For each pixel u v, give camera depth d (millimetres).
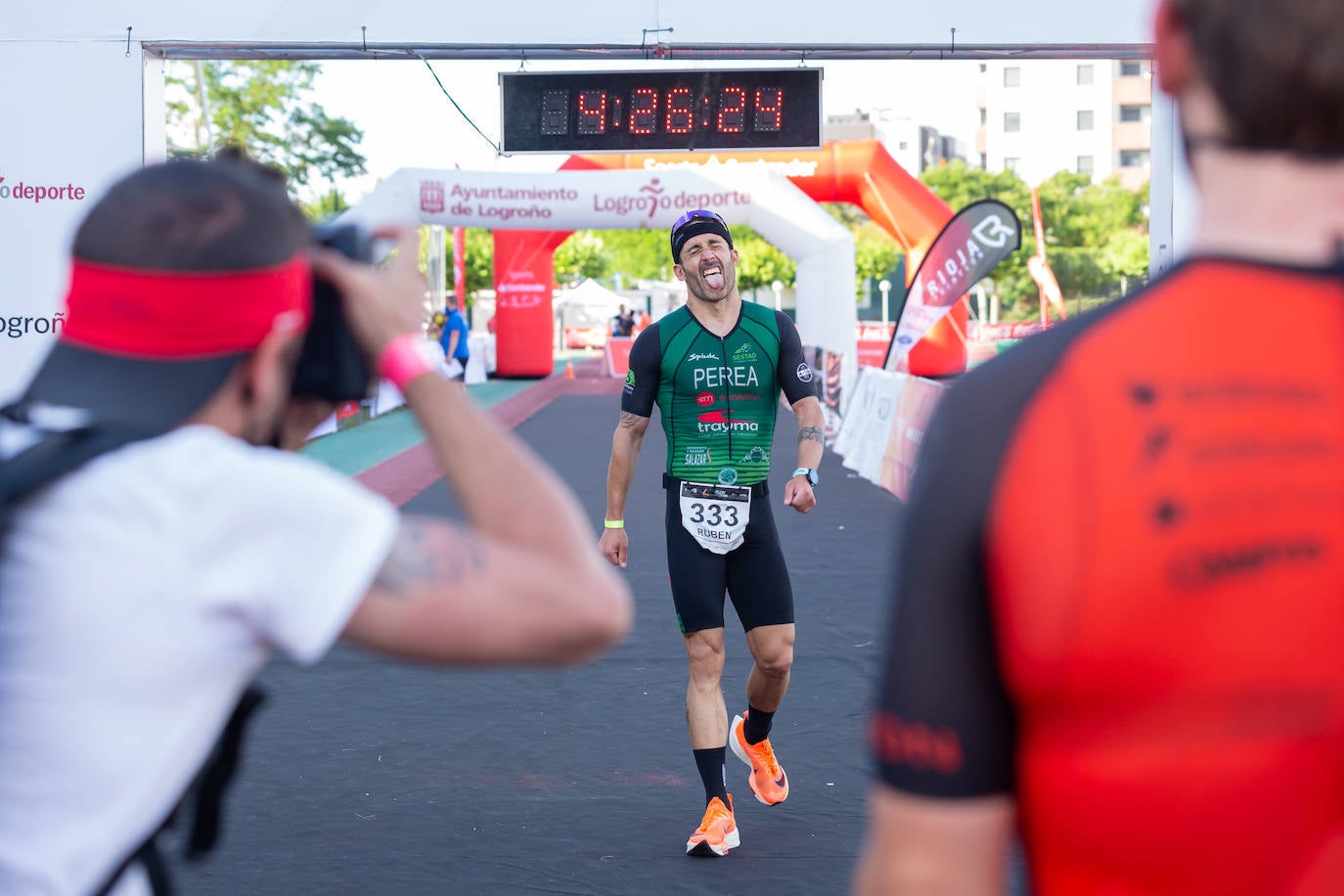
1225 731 976
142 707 1117
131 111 10344
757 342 4113
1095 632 975
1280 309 985
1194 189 1050
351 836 4027
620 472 4293
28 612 1105
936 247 15562
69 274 1179
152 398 1163
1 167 10242
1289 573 964
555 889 3621
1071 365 1002
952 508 1015
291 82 29094
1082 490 977
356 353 1278
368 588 1145
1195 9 993
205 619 1126
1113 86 87250
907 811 1050
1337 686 970
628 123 13164
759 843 3984
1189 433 974
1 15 10203
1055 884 1040
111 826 1131
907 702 1043
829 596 7727
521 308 33875
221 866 3775
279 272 1174
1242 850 984
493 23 10875
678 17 10898
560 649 1180
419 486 12867
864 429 14453
